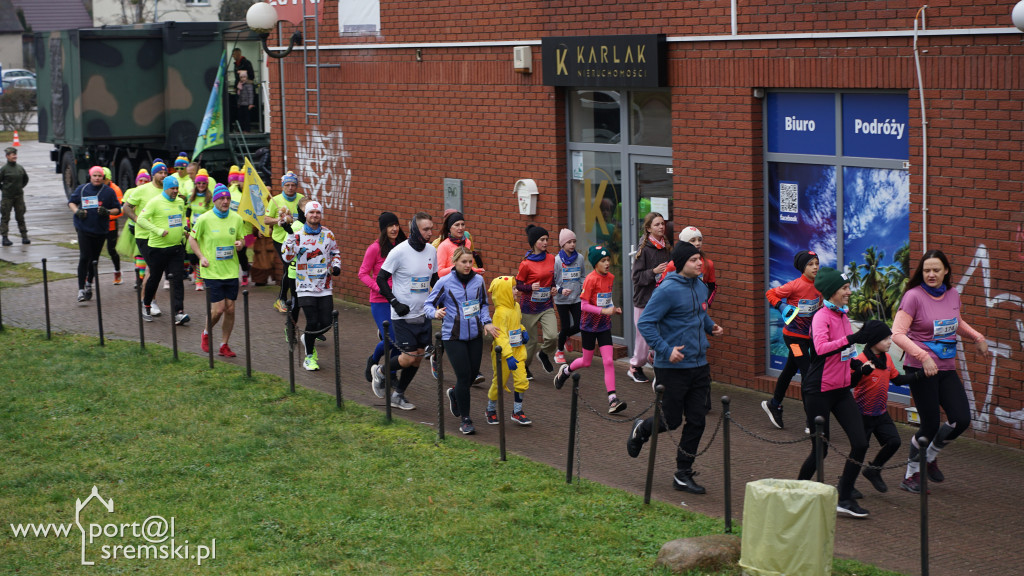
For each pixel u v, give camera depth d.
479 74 13.77
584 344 10.52
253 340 13.71
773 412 9.84
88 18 78.06
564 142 13.07
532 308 11.28
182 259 14.67
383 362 11.16
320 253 11.91
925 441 6.38
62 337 14.03
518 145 13.43
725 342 11.47
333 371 12.16
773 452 9.21
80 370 12.16
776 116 10.81
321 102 16.50
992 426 9.32
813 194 10.64
